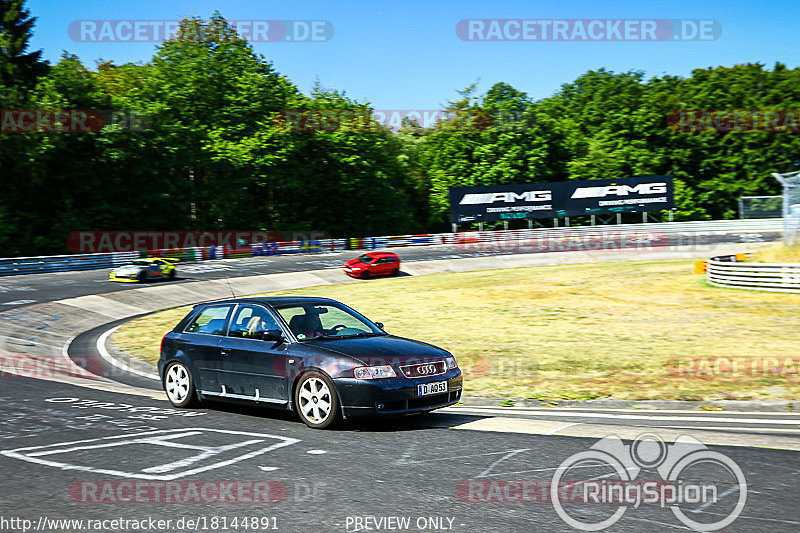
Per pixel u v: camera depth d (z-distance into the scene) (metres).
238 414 7.67
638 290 25.48
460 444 6.09
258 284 32.50
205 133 56.56
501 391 9.88
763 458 5.46
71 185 50.72
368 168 62.91
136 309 24.81
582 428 6.77
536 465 5.35
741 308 19.97
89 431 6.73
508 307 22.03
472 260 43.34
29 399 8.69
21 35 54.09
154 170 53.78
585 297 24.06
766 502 4.43
